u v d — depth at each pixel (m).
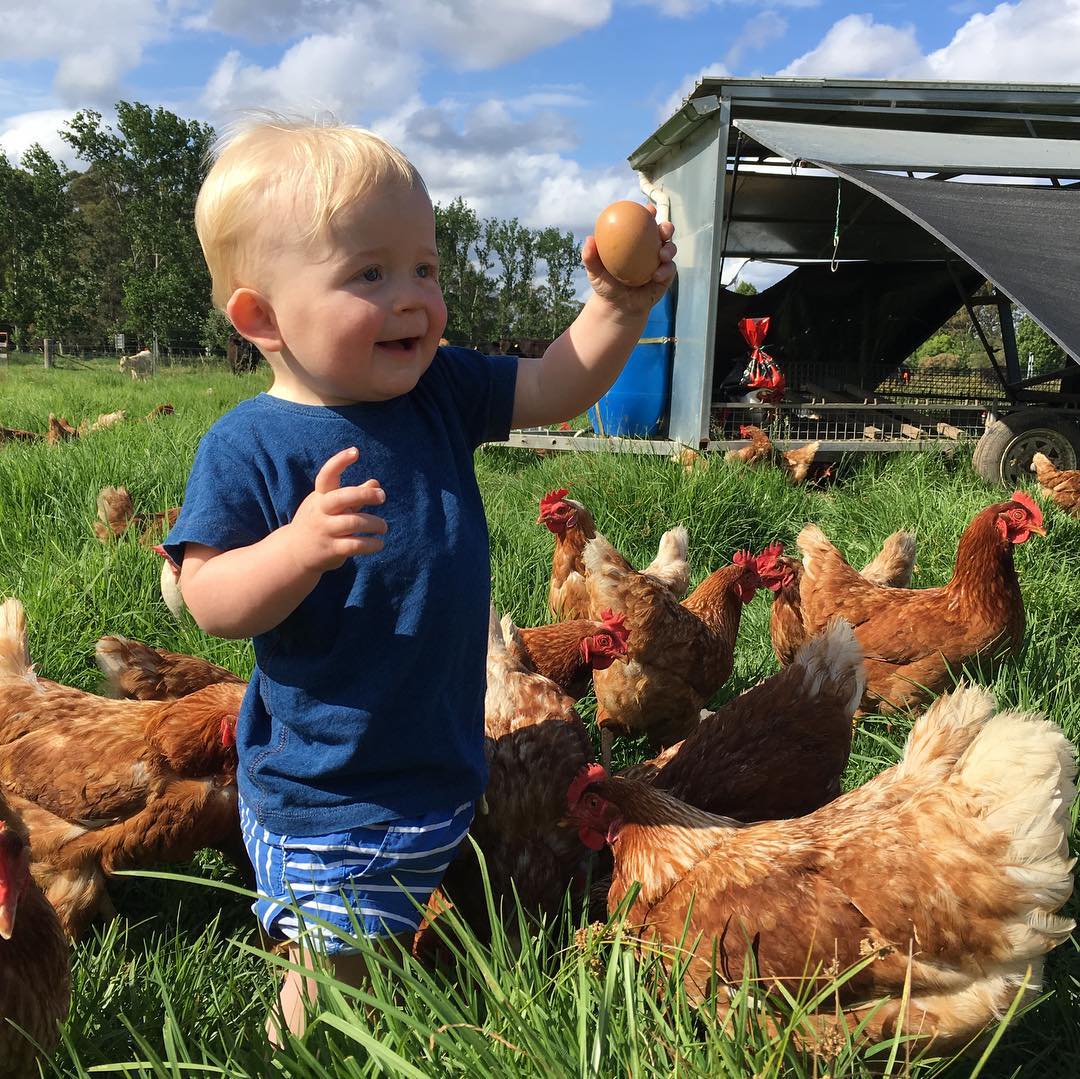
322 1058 0.59
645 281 0.73
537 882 0.85
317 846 0.66
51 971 0.66
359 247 0.60
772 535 2.27
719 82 3.27
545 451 3.48
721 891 0.72
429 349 0.65
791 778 0.92
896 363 4.97
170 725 0.97
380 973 0.62
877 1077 0.68
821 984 0.69
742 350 4.73
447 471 0.69
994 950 0.66
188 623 1.40
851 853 0.71
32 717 1.01
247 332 0.64
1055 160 3.29
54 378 9.09
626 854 0.78
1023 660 1.43
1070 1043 0.73
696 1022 0.71
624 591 1.31
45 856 0.95
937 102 3.53
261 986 0.77
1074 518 2.23
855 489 2.86
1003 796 0.67
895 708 1.39
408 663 0.65
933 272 4.64
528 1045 0.56
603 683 1.34
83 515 1.85
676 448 3.29
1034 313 2.22
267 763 0.67
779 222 4.77
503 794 0.86
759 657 1.62
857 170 2.99
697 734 0.99
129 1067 0.57
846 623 1.00
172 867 1.02
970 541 1.37
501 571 1.75
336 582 0.65
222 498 0.62
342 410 0.66
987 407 3.58
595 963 0.73
